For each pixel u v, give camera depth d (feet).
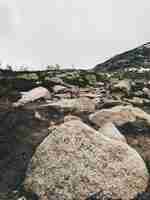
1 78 104.12
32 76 108.47
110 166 44.96
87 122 71.56
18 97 87.71
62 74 113.80
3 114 73.67
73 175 44.06
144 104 89.66
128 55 266.57
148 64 222.28
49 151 47.65
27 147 58.44
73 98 88.43
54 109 78.23
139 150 57.00
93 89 99.35
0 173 51.26
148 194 43.06
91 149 46.62
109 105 83.56
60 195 42.83
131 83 109.09
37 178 45.62
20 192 45.78
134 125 66.80
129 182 43.93
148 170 49.26
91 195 42.27
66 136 48.44
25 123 69.05
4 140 61.00
